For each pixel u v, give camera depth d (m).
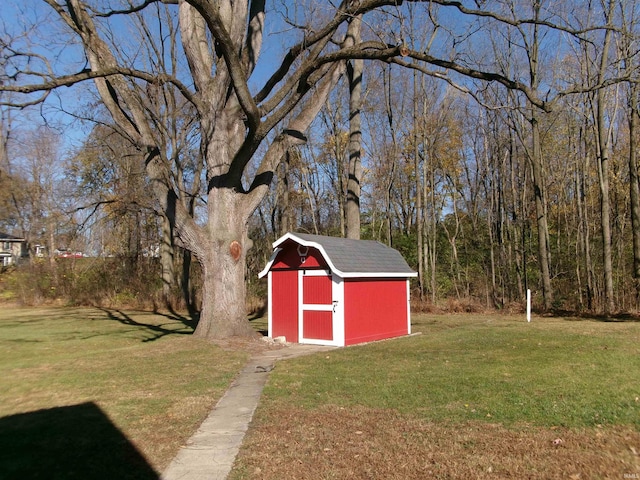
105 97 14.10
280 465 4.55
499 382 7.54
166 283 28.41
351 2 11.66
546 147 30.08
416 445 4.94
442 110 28.36
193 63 13.65
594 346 11.07
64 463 4.61
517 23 11.12
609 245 20.67
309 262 13.67
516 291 27.84
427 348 11.56
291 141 14.16
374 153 35.12
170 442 5.21
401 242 33.72
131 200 23.72
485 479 4.12
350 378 8.24
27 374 9.08
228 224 13.31
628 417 5.64
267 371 9.11
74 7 13.05
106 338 15.59
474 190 34.34
